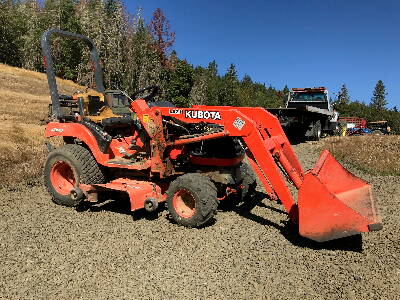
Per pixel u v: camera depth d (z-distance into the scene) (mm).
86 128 5625
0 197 6086
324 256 4008
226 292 3270
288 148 5105
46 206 5691
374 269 3709
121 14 51125
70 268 3697
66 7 61625
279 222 5070
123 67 48594
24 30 61844
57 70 54969
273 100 95750
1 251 4082
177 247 4199
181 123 5262
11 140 10750
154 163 5242
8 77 38344
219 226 4887
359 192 4688
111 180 5871
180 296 3197
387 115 101062
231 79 71562
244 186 5750
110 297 3178
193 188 4668
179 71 48594
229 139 5109
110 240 4387
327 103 17094
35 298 3174
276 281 3469
